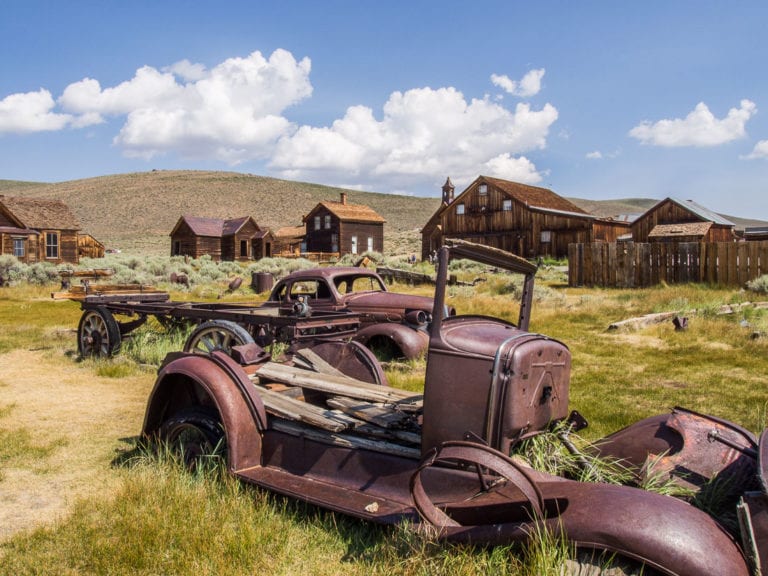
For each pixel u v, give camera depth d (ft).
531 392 11.30
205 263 129.29
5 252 110.52
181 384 15.67
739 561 8.17
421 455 11.57
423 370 26.91
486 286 73.00
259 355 17.92
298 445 13.60
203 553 11.02
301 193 565.94
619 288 73.97
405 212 581.12
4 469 15.74
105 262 115.96
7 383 25.81
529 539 9.14
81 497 13.89
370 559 10.86
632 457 12.84
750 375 27.17
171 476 13.76
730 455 11.69
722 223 153.48
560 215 142.10
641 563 8.26
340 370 19.07
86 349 31.53
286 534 11.76
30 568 10.71
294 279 32.58
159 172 620.08
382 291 32.94
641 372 28.02
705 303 50.65
